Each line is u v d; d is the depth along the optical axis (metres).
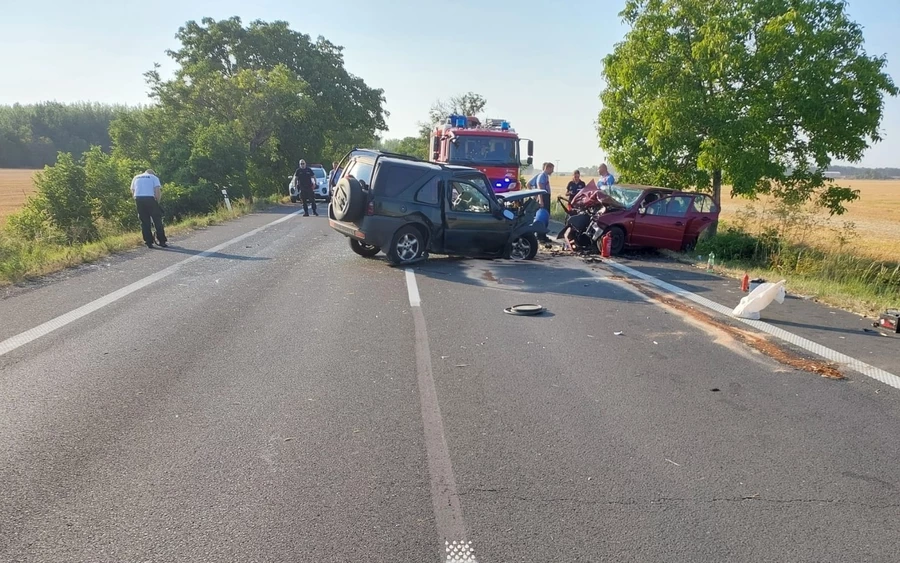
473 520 3.72
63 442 4.57
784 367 6.73
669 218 15.74
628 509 3.89
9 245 12.74
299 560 3.32
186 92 35.00
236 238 16.03
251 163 33.03
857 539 3.65
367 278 11.11
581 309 9.20
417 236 12.57
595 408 5.47
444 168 12.90
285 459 4.39
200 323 7.79
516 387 5.92
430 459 4.45
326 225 19.72
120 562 3.27
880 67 17.06
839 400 5.81
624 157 19.78
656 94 18.00
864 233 31.45
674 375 6.38
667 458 4.57
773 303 9.97
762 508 3.95
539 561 3.36
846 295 10.88
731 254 15.54
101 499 3.85
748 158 16.94
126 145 31.14
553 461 4.47
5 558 3.27
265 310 8.55
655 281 11.71
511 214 13.55
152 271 11.12
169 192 25.33
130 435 4.70
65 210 19.55
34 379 5.76
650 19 18.02
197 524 3.61
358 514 3.75
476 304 9.31
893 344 7.74
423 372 6.25
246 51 45.72
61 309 8.27
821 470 4.46
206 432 4.79
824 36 16.56
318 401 5.44
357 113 49.84
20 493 3.89
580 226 15.48
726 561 3.41
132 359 6.38
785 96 16.89
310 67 47.16
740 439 4.93
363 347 7.01
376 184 12.19
